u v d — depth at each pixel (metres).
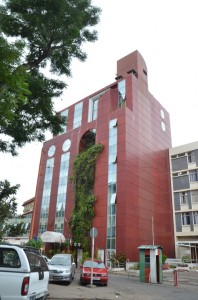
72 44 14.02
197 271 29.55
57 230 44.78
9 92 7.16
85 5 13.43
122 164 37.56
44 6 12.09
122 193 36.00
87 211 38.69
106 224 36.09
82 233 37.78
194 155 43.19
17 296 5.92
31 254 6.96
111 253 33.97
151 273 18.38
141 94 46.41
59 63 14.15
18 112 11.69
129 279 20.56
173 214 42.38
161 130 50.38
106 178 38.84
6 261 6.32
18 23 12.23
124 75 48.50
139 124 43.12
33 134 12.84
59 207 46.53
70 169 47.84
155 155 45.25
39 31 12.84
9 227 9.70
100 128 43.50
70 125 53.38
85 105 52.25
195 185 41.22
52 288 12.59
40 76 12.92
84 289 13.16
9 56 7.02
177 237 41.06
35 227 49.41
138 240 35.28
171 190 44.09
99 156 41.28
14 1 11.88
